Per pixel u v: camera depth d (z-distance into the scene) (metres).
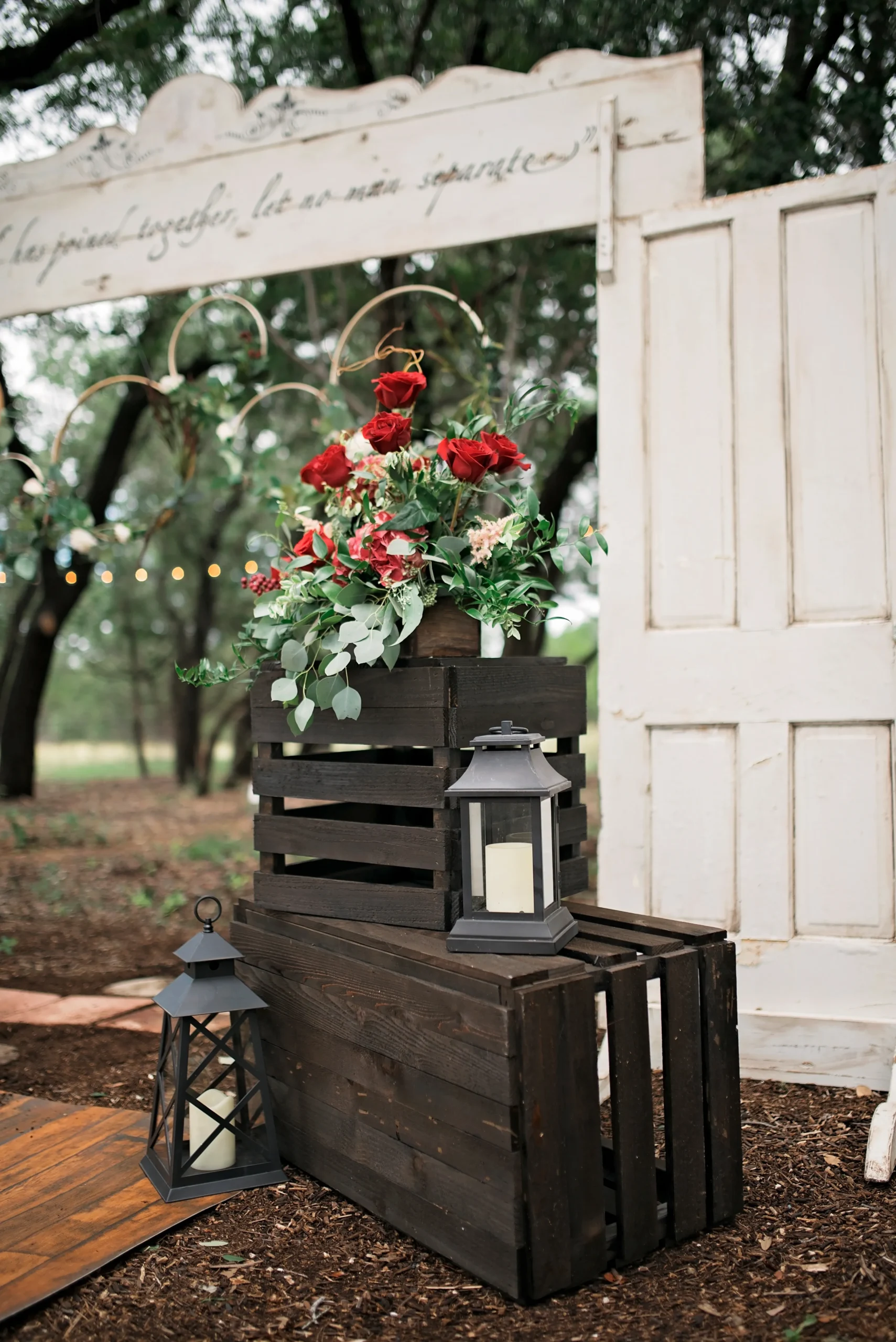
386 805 2.35
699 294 3.29
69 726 26.58
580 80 3.53
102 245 4.29
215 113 4.10
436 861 2.20
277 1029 2.49
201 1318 1.87
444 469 2.50
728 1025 2.17
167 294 4.25
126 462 13.35
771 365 3.19
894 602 3.03
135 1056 3.36
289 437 10.98
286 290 8.08
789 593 3.14
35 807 10.83
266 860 2.56
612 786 3.31
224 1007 2.32
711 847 3.20
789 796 3.12
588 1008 1.93
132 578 14.62
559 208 3.57
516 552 2.38
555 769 2.45
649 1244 2.03
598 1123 1.95
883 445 3.06
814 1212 2.20
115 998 4.07
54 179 4.36
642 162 3.41
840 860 3.07
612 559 3.35
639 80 3.43
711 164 5.59
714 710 3.20
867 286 3.11
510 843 2.04
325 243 3.94
